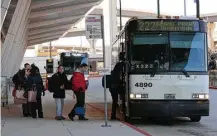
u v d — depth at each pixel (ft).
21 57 168.35
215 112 61.57
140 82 45.06
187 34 46.29
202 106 45.24
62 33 231.50
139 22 45.83
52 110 61.05
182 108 44.96
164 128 44.68
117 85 49.42
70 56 141.08
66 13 168.66
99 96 99.96
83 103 48.47
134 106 44.70
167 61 45.60
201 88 45.52
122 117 53.06
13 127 41.68
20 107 66.54
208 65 46.21
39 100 50.85
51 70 170.91
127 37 46.14
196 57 46.06
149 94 44.96
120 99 53.47
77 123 45.32
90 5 161.58
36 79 50.24
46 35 223.30
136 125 47.34
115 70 49.60
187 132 41.45
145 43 45.78
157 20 46.09
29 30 193.88
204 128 44.78
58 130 39.58
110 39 228.22
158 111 44.68
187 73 45.34
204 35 46.52
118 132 38.47
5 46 99.55
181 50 45.96
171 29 46.03
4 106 67.36
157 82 45.09
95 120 48.83
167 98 45.01
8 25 97.60
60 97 48.70
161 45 45.80
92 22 43.83
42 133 37.60
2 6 64.69
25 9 111.04
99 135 36.60
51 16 169.68
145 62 45.50
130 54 45.65
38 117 51.16
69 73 139.13
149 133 40.45
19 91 52.75
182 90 45.24
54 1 136.46
